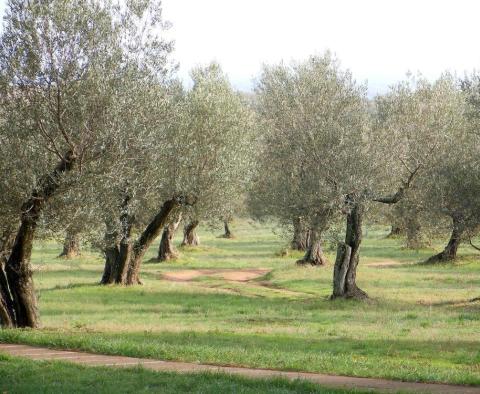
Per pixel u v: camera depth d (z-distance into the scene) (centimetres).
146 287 4562
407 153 4009
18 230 2578
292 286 4900
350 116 4056
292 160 4241
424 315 3375
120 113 2364
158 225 4556
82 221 2361
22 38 2244
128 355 1988
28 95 2300
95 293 4253
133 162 2575
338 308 3719
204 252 7700
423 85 4553
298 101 4288
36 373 1582
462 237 3775
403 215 4344
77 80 2303
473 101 3916
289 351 2158
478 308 3697
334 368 1786
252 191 5309
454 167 3756
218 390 1394
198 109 4238
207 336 2500
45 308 3647
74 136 2319
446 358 2102
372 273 5341
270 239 9606
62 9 2273
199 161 4234
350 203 3856
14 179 2261
